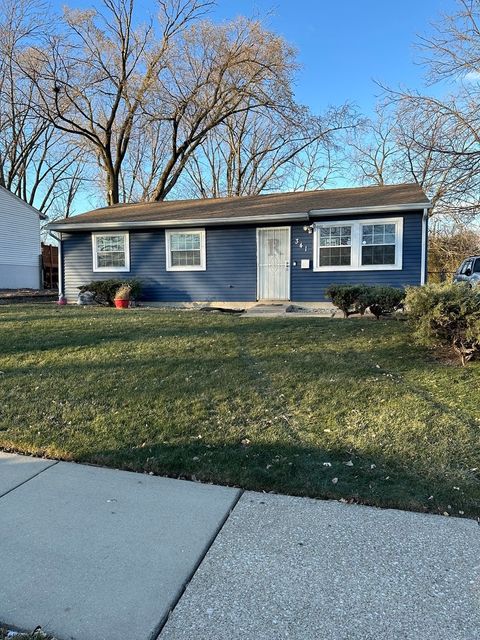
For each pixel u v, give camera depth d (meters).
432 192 12.43
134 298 12.95
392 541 2.47
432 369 5.39
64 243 14.07
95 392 4.83
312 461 3.35
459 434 3.66
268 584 2.14
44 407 4.46
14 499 2.93
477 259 12.83
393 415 4.05
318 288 12.16
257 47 20.94
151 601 2.03
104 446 3.65
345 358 5.98
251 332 7.83
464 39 10.68
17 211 22.39
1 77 23.80
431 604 2.00
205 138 26.67
